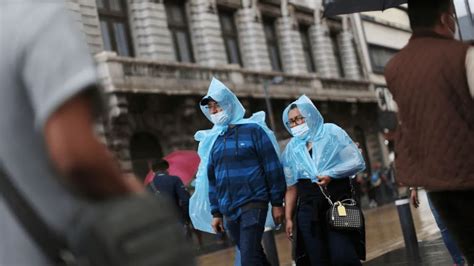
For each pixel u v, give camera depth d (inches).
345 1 379.9
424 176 203.5
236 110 362.6
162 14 1595.7
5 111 88.4
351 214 339.6
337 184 346.9
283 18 2116.1
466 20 419.2
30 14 88.1
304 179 349.4
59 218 88.4
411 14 215.5
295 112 351.3
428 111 202.5
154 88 1456.7
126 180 89.8
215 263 783.7
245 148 348.5
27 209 89.8
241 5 1923.0
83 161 83.7
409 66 208.8
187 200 706.2
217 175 353.1
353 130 2385.6
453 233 214.1
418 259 505.4
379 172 2011.6
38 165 89.1
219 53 1743.4
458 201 203.6
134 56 1537.9
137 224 82.4
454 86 199.3
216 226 371.6
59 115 84.7
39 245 90.9
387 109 2598.4
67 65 86.0
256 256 336.8
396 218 1060.5
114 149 1385.3
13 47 86.9
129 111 1430.9
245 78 1770.4
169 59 1582.2
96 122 92.6
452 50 201.6
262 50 1937.7
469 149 198.7
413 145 207.6
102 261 81.9
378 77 2647.6
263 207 343.0
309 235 343.6
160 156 1529.3
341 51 2481.5
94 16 1432.1
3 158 89.5
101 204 84.7
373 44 2687.0
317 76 2159.2
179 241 85.0
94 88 88.1
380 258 546.3
